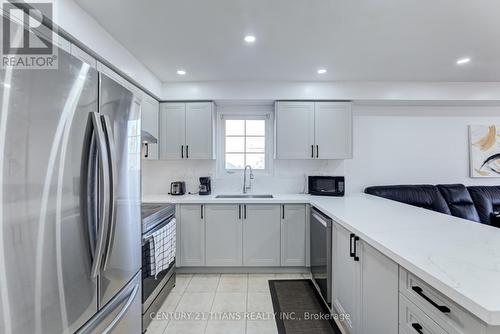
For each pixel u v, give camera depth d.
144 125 2.76
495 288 0.82
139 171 1.48
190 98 3.14
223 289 2.59
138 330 1.48
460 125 3.60
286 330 1.93
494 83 3.17
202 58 2.46
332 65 2.63
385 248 1.22
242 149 3.58
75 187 0.92
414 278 1.08
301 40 2.10
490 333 0.76
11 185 0.69
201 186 3.33
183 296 2.44
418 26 1.88
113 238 1.08
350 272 1.75
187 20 1.80
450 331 0.89
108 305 1.14
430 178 3.60
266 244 2.97
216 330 1.94
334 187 3.19
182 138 3.20
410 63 2.58
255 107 3.55
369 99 3.17
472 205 3.32
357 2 1.60
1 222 0.66
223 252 2.96
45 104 0.80
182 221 2.94
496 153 3.59
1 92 0.67
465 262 1.03
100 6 1.63
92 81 1.02
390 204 2.49
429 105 3.51
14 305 0.70
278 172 3.53
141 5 1.62
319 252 2.44
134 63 2.40
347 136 3.20
